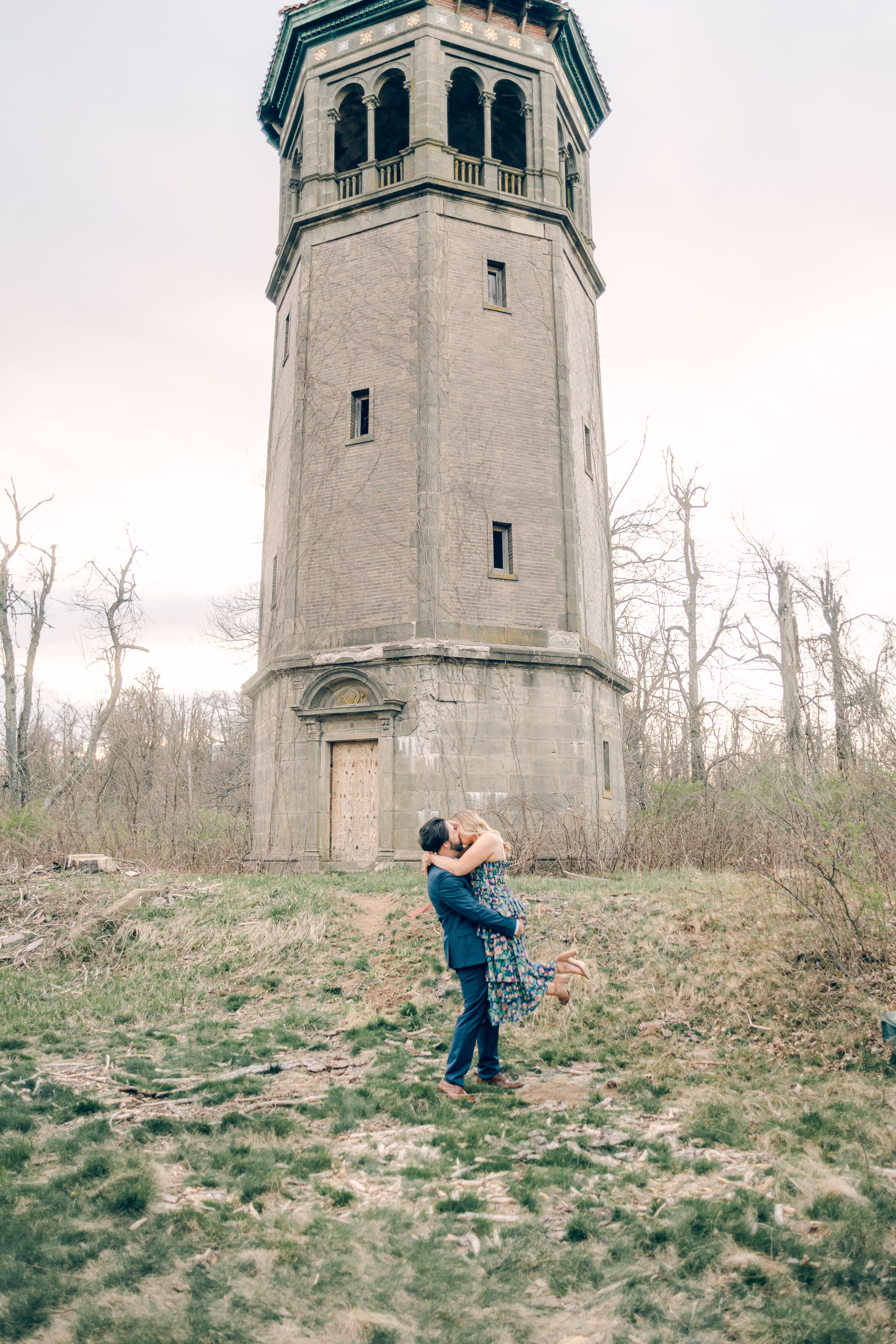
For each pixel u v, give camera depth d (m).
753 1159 4.85
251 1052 7.11
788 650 26.48
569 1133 5.27
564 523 20.38
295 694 19.62
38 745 40.44
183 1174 4.61
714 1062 6.68
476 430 19.77
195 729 45.59
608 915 10.29
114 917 10.86
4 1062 6.77
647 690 35.00
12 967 9.81
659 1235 3.92
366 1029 7.75
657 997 8.07
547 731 19.11
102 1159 4.64
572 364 22.06
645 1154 4.93
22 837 20.00
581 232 23.05
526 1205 4.25
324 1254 3.79
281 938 10.44
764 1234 3.89
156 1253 3.73
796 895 8.77
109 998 8.78
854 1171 4.57
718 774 28.03
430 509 18.92
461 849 6.30
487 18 21.78
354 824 19.02
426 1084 6.16
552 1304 3.46
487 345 20.28
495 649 18.75
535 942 9.67
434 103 20.83
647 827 18.14
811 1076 6.19
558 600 19.95
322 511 20.22
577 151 24.66
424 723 18.17
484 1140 5.15
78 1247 3.78
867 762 12.44
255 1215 4.15
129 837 22.94
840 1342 3.18
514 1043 7.25
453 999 8.57
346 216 21.22
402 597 18.94
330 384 20.69
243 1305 3.38
